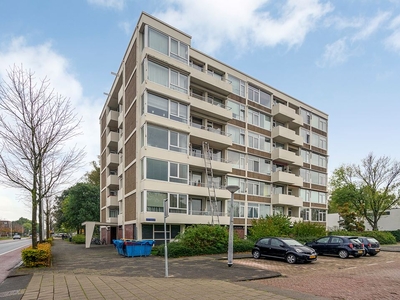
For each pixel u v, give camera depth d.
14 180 14.56
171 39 23.30
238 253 18.86
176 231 22.56
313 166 38.41
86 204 44.22
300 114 37.44
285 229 24.16
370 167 41.06
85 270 12.51
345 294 8.51
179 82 23.45
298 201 33.00
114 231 33.03
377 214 41.88
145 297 7.84
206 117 26.77
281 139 33.50
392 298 8.09
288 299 7.64
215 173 27.19
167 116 22.33
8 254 25.09
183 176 22.62
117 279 10.30
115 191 34.72
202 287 8.98
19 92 14.11
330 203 51.53
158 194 21.03
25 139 14.43
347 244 18.75
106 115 35.88
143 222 20.50
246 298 7.72
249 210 29.52
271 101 33.84
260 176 31.14
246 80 31.22
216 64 28.47
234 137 29.22
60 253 21.20
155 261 15.24
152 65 22.00
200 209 25.69
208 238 18.38
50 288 8.98
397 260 17.83
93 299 7.69
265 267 13.92
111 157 31.86
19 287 9.27
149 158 20.84
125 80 27.08
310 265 14.94
